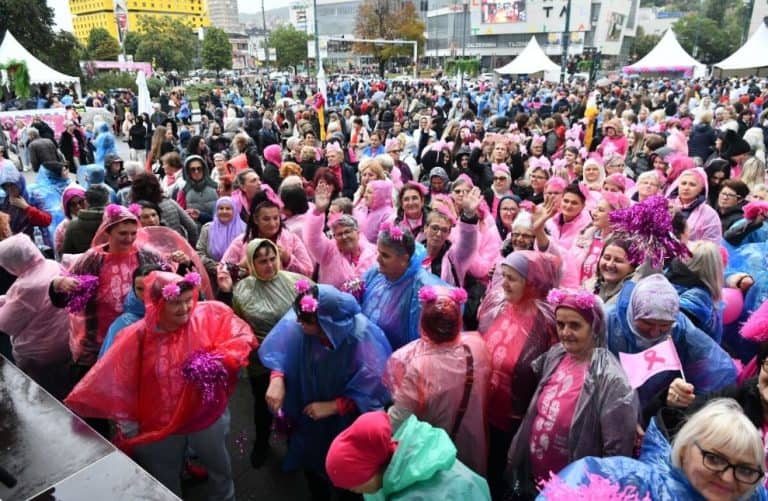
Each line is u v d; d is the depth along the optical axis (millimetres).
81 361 3467
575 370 2385
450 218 3918
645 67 30344
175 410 2709
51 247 6129
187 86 47500
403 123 16312
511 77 52188
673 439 1913
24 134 13922
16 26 39812
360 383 2840
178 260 3770
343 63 102875
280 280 3662
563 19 74750
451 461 1867
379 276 3457
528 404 2783
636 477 1753
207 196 6246
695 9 115250
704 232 4703
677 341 2668
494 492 2893
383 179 5801
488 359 2715
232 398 4574
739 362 3285
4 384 2514
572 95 23391
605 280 3279
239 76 70625
